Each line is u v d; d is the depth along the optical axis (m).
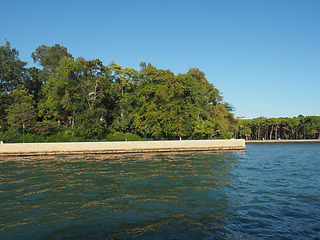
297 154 40.00
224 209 11.79
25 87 61.97
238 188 16.06
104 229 9.47
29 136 43.16
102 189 15.87
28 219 10.63
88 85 51.06
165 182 17.86
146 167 25.05
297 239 8.45
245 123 96.12
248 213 11.19
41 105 54.12
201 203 12.79
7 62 60.22
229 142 49.56
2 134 42.03
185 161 29.98
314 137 92.06
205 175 20.59
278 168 24.52
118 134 51.38
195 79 61.47
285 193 14.80
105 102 57.47
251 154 39.72
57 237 8.80
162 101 51.69
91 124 47.06
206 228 9.45
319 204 12.55
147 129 50.81
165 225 9.80
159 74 54.12
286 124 91.38
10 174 21.20
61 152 39.19
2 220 10.52
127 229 9.43
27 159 32.84
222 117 63.44
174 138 54.25
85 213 11.35
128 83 64.06
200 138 58.44
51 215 11.12
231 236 8.70
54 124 48.91
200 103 60.91
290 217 10.66
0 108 49.78
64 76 48.47
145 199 13.59
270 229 9.34
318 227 9.52
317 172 22.22
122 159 32.47
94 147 40.88
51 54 70.00
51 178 19.41
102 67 52.78
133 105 60.62
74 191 15.38
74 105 48.69
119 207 12.20
